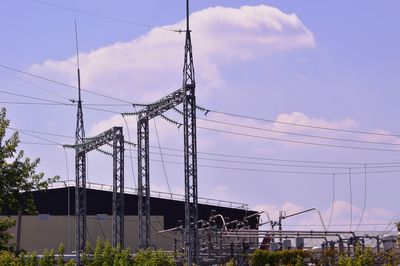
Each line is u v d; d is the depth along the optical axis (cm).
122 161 8888
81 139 9206
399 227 7219
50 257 7962
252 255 7581
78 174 9269
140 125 8338
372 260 6756
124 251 8006
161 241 11931
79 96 9288
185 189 6638
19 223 8781
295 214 8938
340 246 7388
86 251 8519
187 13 6756
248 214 12281
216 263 8012
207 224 9306
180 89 6969
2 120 3859
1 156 3738
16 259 5697
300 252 7369
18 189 3781
